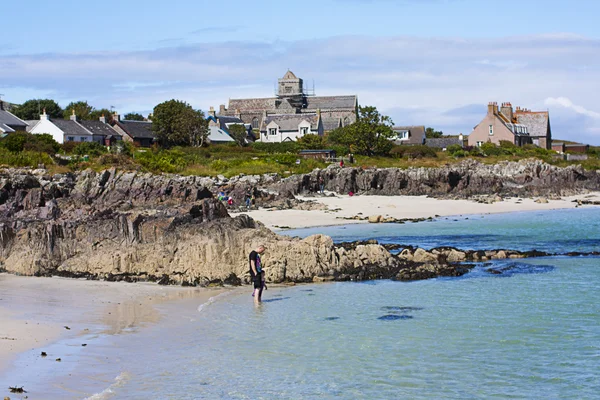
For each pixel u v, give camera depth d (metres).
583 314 24.38
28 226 34.25
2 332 21.03
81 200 53.03
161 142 129.12
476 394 16.64
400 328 22.50
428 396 16.42
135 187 63.44
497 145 133.25
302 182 79.12
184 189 63.06
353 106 177.50
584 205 70.94
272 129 152.38
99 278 31.03
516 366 18.72
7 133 99.31
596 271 32.84
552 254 38.25
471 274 32.31
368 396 16.36
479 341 21.06
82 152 90.62
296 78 184.12
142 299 26.69
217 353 19.56
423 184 82.81
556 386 17.17
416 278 31.03
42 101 148.50
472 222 56.09
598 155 138.62
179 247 31.39
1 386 16.06
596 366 18.70
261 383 17.06
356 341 20.95
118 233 32.66
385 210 65.19
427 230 50.53
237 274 30.44
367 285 29.78
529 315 24.22
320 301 26.53
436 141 148.62
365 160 105.00
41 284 29.73
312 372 18.02
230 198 66.25
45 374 17.12
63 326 22.06
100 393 15.90
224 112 186.38
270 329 22.28
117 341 20.50
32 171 67.62
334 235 47.66
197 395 16.14
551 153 124.00
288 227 52.56
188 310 24.81
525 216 60.81
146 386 16.62
